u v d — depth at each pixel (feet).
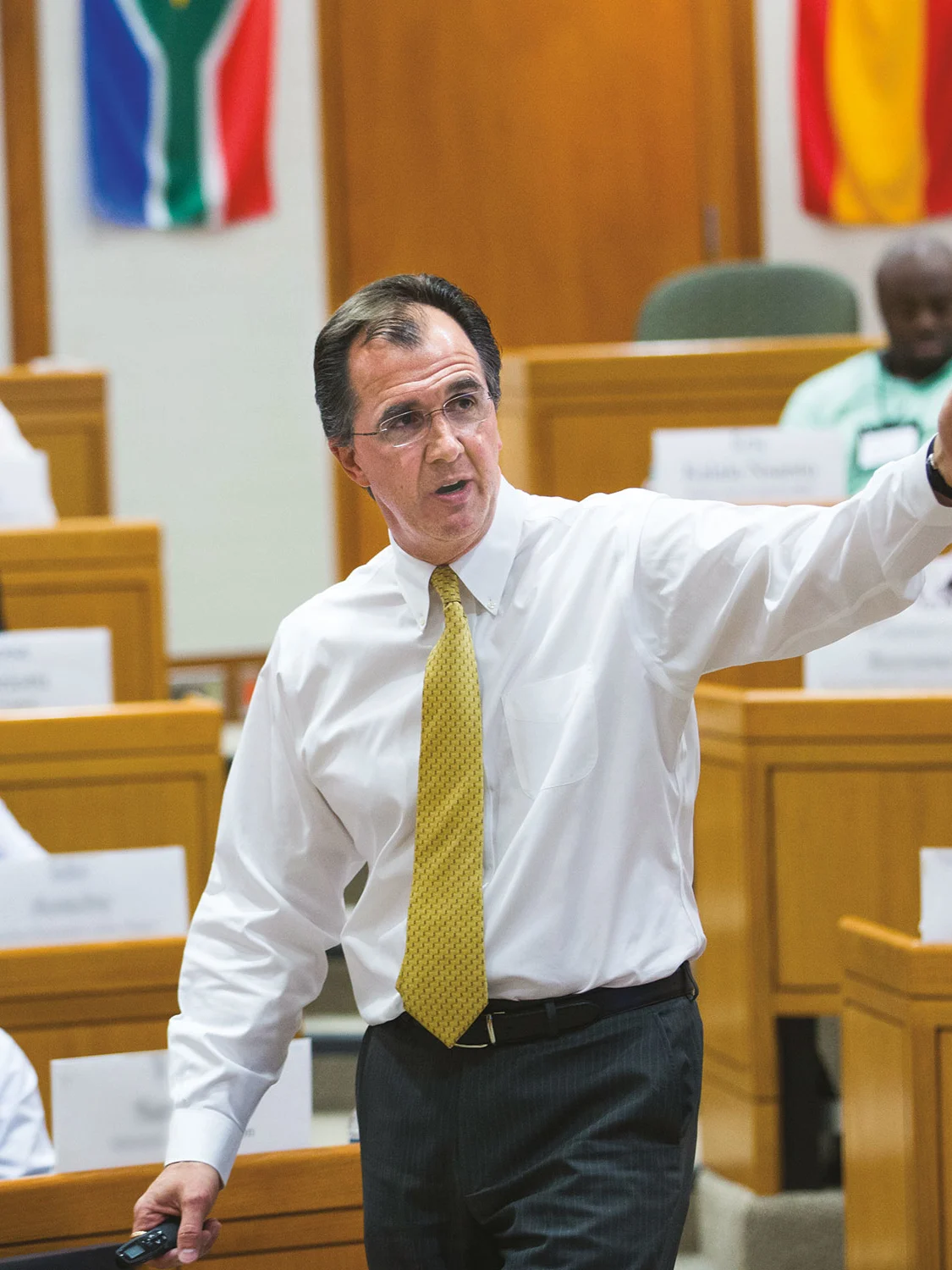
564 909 19.27
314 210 72.64
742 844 33.83
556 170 74.33
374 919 20.70
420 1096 19.62
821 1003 33.63
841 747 33.42
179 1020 21.61
